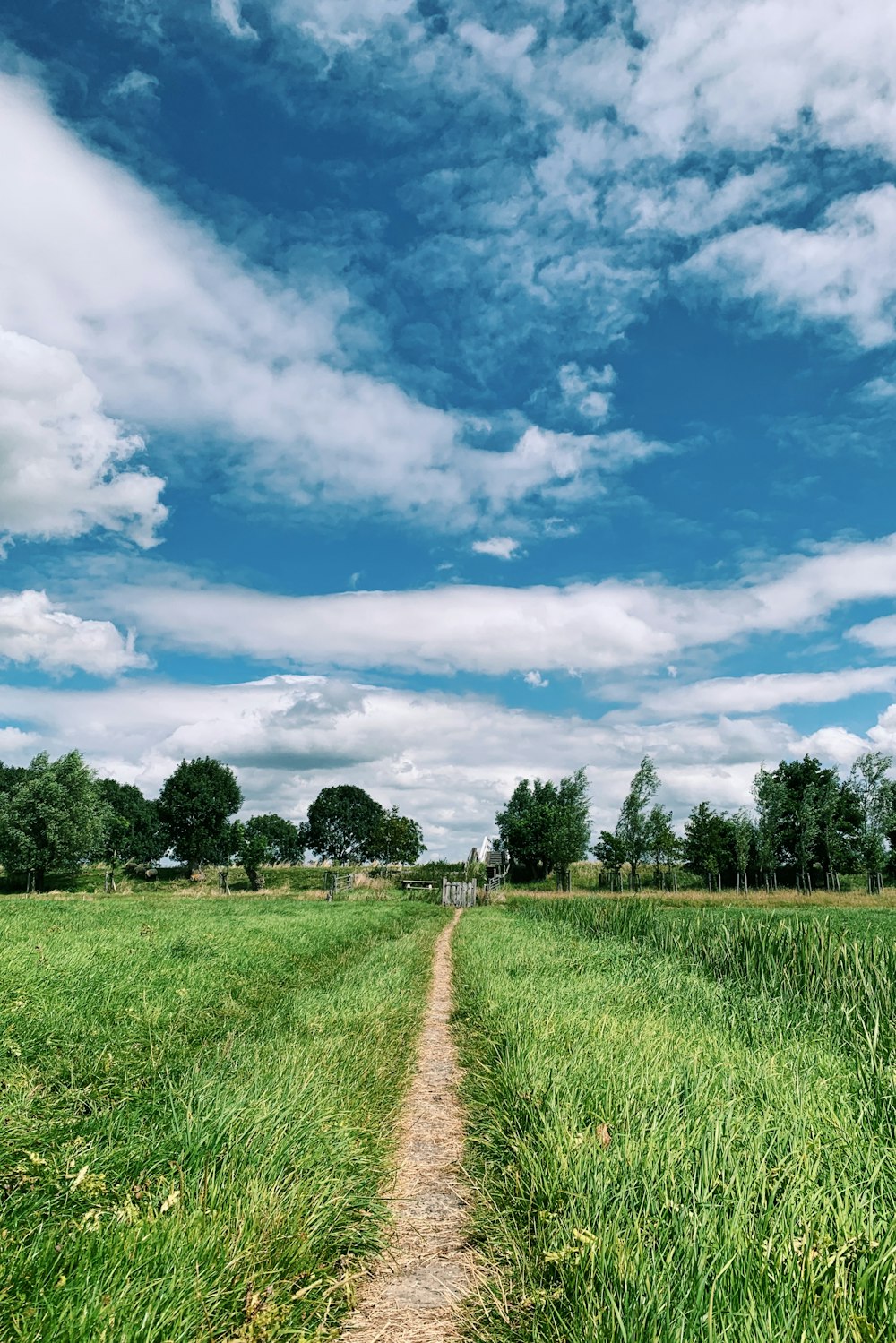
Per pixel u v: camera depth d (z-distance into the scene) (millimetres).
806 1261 3346
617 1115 5379
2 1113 5062
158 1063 7168
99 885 75938
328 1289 3904
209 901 40375
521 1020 8578
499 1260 4266
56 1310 3084
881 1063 6844
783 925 12383
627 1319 3143
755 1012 9234
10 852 65000
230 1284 3602
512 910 35844
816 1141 4805
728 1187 4055
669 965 12820
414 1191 5348
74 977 9836
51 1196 4164
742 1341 2924
